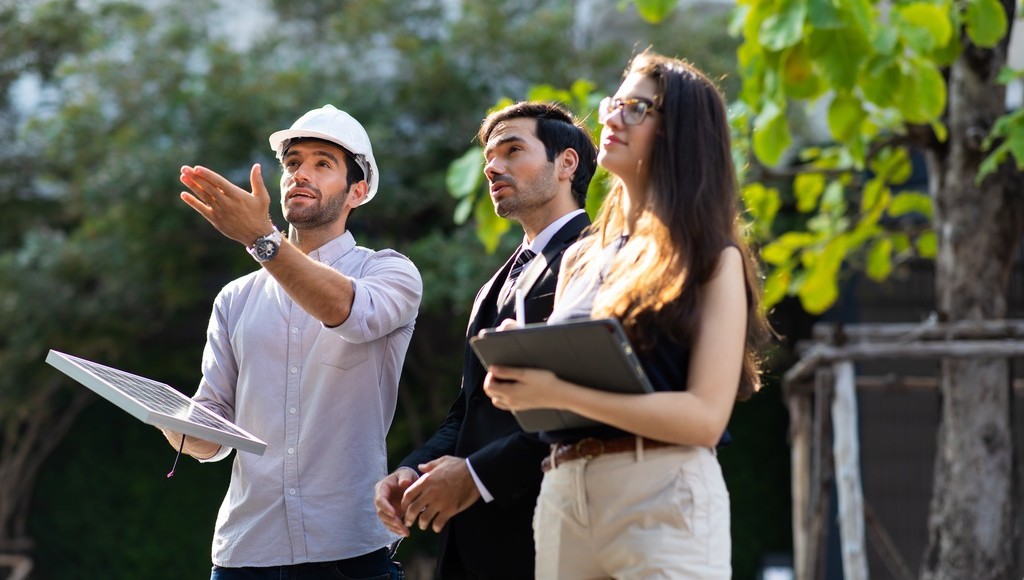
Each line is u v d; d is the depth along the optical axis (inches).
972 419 258.4
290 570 148.0
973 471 256.8
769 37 204.4
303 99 520.7
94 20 569.9
